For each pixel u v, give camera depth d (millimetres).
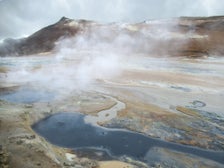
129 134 17125
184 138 16562
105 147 15359
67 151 14820
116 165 13422
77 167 12688
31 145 13578
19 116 18141
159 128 17922
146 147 15438
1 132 14961
